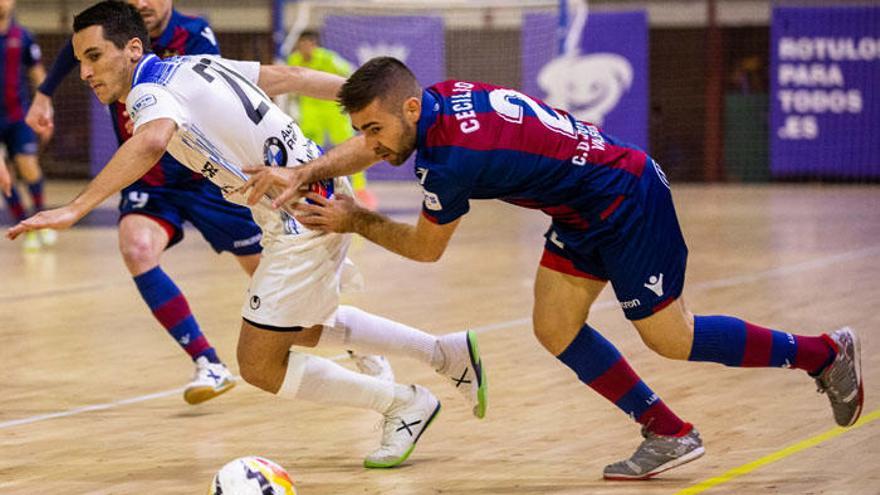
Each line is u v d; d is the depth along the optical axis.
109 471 8.69
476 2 38.22
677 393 10.87
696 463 8.59
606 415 10.16
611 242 7.86
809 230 25.06
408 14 39.72
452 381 9.34
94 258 22.53
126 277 19.86
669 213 8.05
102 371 12.48
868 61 35.78
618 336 13.88
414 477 8.41
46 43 42.97
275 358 8.53
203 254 23.16
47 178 41.62
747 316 14.93
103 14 8.37
